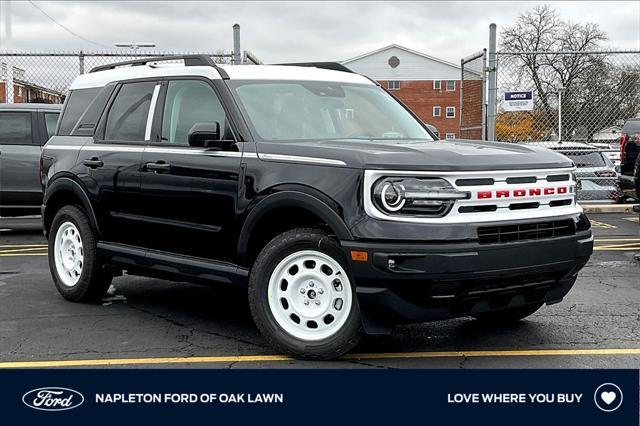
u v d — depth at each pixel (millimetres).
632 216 12812
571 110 14375
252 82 5309
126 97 6000
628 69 14094
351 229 4113
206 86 5324
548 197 4535
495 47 12828
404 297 4090
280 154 4598
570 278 4727
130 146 5727
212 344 4969
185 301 6352
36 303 6289
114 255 5840
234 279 4855
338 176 4250
